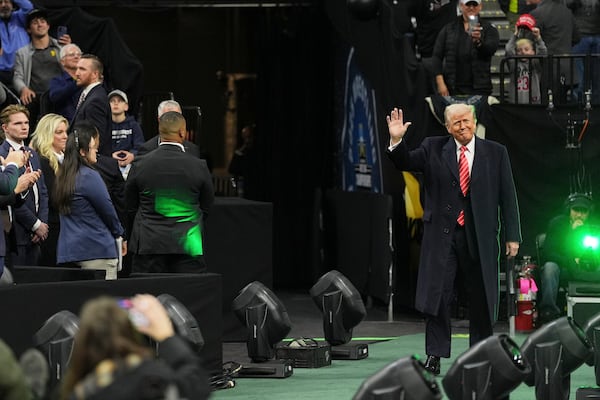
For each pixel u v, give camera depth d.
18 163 13.40
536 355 12.19
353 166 24.78
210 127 37.25
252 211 18.91
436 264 14.27
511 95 21.25
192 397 7.41
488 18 23.64
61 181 14.88
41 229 15.83
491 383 10.84
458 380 10.90
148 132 22.83
